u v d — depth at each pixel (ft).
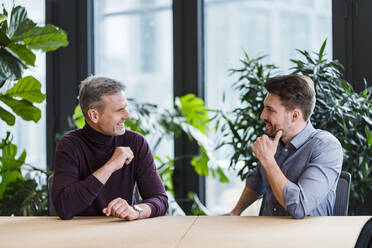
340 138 8.09
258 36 10.95
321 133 6.50
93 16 12.17
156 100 11.77
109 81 6.72
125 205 5.93
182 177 11.36
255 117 8.61
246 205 7.36
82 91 6.71
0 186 10.47
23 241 4.88
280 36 10.76
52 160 12.24
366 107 8.20
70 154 6.63
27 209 9.69
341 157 6.22
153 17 11.73
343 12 9.80
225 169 11.07
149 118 10.25
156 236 4.93
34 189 10.11
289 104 6.31
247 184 7.36
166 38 11.64
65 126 12.20
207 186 11.43
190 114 10.77
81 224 5.71
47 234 5.17
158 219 5.96
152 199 6.50
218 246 4.45
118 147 6.47
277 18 10.77
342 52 9.81
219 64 11.23
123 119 6.72
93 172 6.78
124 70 12.01
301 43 10.57
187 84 11.27
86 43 12.05
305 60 10.46
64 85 12.20
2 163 10.53
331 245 4.36
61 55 12.24
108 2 12.09
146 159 7.02
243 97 8.78
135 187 7.32
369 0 9.59
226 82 11.15
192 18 11.16
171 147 11.64
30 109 9.86
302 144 6.48
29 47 9.67
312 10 10.45
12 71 8.80
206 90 11.34
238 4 11.09
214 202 11.39
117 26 12.04
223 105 9.53
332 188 6.30
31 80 9.71
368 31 9.60
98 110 6.61
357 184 8.25
